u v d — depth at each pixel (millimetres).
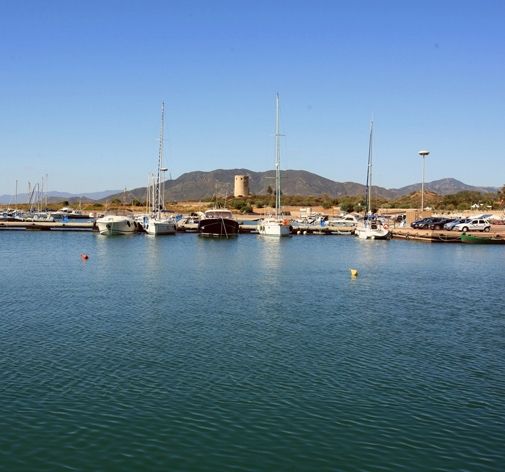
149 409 18547
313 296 39594
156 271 53281
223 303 36344
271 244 91438
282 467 15188
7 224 123938
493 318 32562
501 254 74312
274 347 25703
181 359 23672
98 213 192375
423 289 43406
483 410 18859
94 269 54594
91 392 19859
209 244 89875
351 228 119125
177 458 15555
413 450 16156
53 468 14984
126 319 31062
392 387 20797
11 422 17469
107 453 15773
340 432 17172
